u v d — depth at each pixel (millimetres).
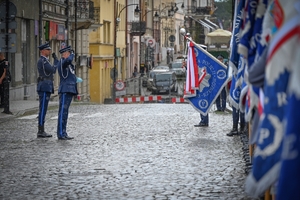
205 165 15086
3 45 30078
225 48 60906
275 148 5145
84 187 12414
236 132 21672
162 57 138625
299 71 4254
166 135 21812
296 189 4312
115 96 64938
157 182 12891
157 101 55938
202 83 23734
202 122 24797
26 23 46094
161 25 138750
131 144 19266
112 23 84000
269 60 4930
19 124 25812
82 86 67188
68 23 58906
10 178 13469
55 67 20969
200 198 11320
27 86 45250
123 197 11438
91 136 21469
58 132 20516
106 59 80438
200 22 115375
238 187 12336
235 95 14539
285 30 4707
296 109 4305
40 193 11867
